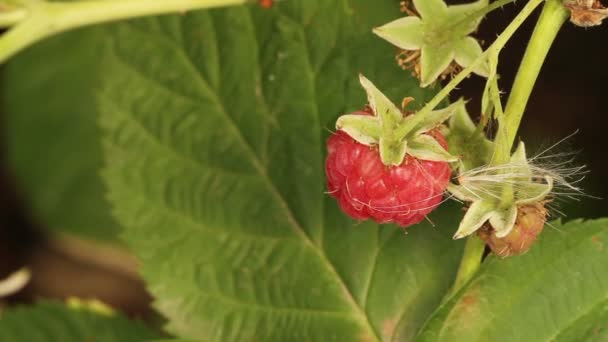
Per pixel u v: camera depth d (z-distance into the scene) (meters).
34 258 0.40
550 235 0.26
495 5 0.25
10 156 0.38
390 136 0.24
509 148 0.24
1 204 0.39
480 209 0.24
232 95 0.29
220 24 0.29
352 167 0.24
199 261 0.29
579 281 0.26
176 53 0.30
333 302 0.28
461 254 0.27
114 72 0.30
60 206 0.38
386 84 0.27
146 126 0.30
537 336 0.26
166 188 0.29
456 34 0.25
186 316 0.29
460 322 0.26
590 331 0.26
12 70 0.38
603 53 0.35
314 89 0.28
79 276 0.40
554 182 0.25
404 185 0.24
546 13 0.24
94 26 0.37
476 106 0.33
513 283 0.26
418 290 0.28
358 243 0.28
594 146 0.35
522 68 0.25
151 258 0.29
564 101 0.35
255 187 0.29
